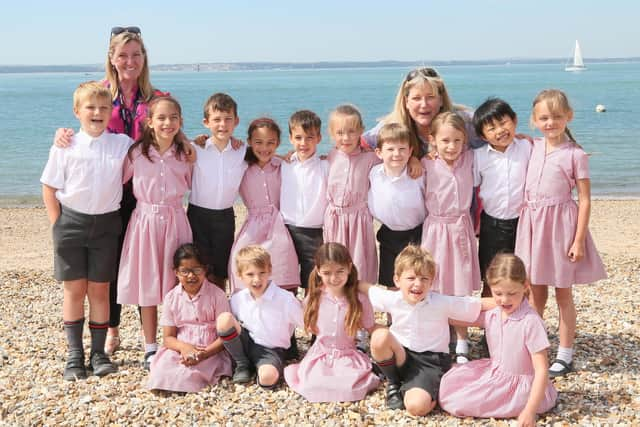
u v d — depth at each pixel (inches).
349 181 208.7
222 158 213.2
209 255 202.1
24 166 949.8
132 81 222.8
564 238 195.3
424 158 207.5
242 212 629.6
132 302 204.1
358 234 209.5
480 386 171.0
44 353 223.0
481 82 4665.4
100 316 204.4
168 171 202.5
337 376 183.9
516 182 201.2
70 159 194.1
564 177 194.5
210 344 196.5
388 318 238.8
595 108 1813.5
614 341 225.3
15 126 1505.9
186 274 196.4
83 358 202.8
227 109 207.0
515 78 5807.1
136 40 216.4
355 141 207.6
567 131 201.3
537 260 196.5
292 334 211.2
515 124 201.3
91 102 192.7
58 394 184.7
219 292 203.5
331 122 208.2
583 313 262.1
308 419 168.9
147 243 201.9
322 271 189.2
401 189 205.5
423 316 185.5
